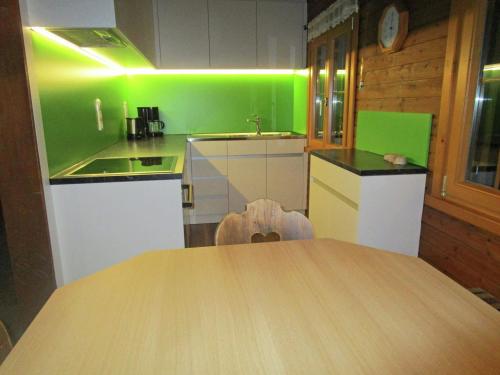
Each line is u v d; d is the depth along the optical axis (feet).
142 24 8.63
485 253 5.82
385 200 7.22
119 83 12.12
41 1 5.39
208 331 2.62
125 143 11.23
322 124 12.26
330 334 2.57
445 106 6.52
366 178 7.07
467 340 2.52
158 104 14.01
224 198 13.19
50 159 6.16
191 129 14.38
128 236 6.43
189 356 2.37
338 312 2.83
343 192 7.93
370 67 9.04
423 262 3.69
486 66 5.91
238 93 14.37
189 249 4.04
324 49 11.78
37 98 5.65
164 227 6.48
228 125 14.55
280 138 13.01
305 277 3.39
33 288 6.03
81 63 7.91
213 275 3.44
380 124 8.62
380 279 3.34
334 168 8.33
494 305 5.12
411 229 7.41
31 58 5.49
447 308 2.89
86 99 8.26
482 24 5.82
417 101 7.36
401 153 7.91
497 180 5.80
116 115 11.53
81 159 7.80
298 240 4.28
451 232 6.56
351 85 9.89
